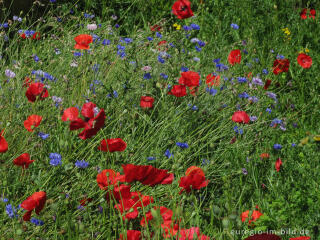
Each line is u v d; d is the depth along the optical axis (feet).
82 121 7.96
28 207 7.15
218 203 8.79
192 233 7.11
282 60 11.62
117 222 7.73
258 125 10.14
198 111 10.00
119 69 10.83
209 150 9.69
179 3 11.39
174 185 8.64
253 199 9.06
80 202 8.10
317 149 9.77
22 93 9.70
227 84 10.73
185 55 11.58
